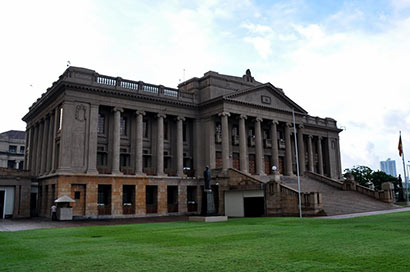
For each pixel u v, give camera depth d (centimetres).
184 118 4847
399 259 1028
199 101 4991
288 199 3553
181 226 2483
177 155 4719
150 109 4566
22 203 4269
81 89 4050
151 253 1243
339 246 1304
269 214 3716
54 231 2253
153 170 4572
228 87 5050
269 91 5150
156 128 4691
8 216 4169
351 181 4775
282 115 5266
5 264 1091
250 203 4084
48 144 4488
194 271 941
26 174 4353
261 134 5300
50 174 4062
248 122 5225
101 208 4003
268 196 3762
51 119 4491
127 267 1009
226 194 4384
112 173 4134
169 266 1010
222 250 1281
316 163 6512
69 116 3959
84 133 4022
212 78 4903
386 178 8612
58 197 3756
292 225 2277
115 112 4284
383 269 904
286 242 1454
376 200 4378
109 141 4316
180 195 4612
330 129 6688
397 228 1888
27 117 5562
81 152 3978
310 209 3331
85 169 3966
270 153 5375
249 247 1341
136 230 2219
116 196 4097
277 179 3697
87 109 4088
